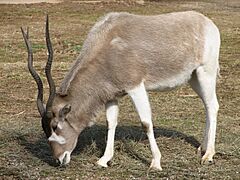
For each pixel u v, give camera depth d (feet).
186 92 53.67
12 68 64.28
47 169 32.83
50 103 31.40
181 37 33.86
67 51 76.74
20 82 57.82
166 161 34.06
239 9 131.13
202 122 43.34
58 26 102.06
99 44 32.48
